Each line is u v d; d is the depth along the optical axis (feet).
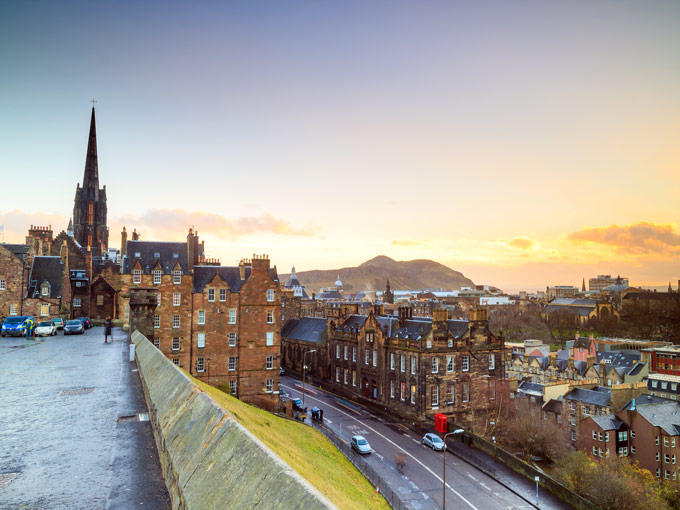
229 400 159.22
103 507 36.88
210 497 27.78
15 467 46.34
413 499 178.91
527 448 282.77
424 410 274.77
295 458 122.62
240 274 291.58
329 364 399.85
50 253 358.64
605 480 227.61
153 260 272.31
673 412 308.40
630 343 614.34
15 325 196.44
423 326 300.20
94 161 600.39
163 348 268.41
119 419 64.95
